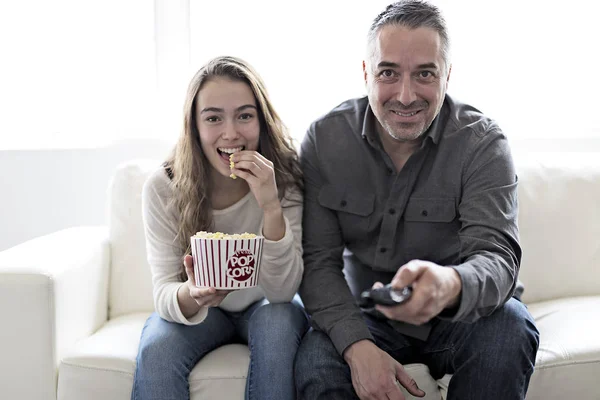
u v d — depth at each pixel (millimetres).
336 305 1621
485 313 1434
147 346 1568
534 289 2025
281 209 1670
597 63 2625
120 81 2645
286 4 2600
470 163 1658
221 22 2613
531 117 2646
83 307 1782
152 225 1731
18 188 2584
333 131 1786
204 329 1666
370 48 1657
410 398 1587
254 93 1704
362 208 1729
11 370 1608
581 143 2553
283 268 1664
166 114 2627
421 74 1600
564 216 2047
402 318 1214
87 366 1589
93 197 2604
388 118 1633
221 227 1783
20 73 2621
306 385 1517
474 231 1570
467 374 1488
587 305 1926
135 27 2629
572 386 1635
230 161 1659
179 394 1532
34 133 2637
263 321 1623
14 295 1589
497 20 2615
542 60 2631
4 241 2604
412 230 1699
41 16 2605
